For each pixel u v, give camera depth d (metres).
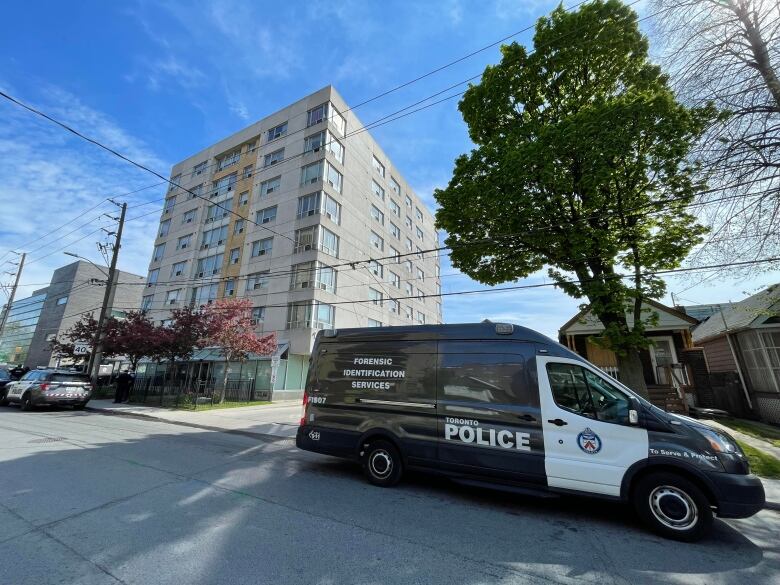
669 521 4.20
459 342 5.82
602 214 9.22
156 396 20.80
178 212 37.59
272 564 3.30
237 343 18.67
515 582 3.18
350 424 6.34
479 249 10.80
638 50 9.32
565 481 4.71
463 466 5.32
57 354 28.69
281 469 6.67
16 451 7.26
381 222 37.31
